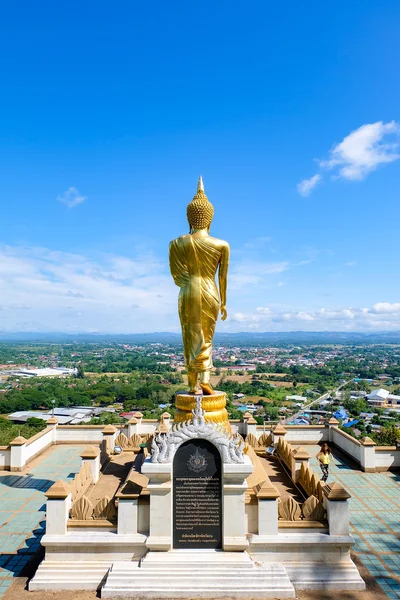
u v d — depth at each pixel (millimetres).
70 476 18766
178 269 14992
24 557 12031
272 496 11156
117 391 100562
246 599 10148
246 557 10750
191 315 14555
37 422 61875
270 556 10938
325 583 10586
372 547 12625
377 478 18750
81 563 10891
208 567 10562
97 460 15461
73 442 23875
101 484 14961
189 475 11188
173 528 11070
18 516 14633
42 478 18500
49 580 10602
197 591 10180
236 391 112500
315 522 11242
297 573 10727
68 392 94625
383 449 19719
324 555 10977
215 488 11164
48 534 11086
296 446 23906
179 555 10781
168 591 10180
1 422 53938
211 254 14602
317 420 69375
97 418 70750
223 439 11242
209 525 11094
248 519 11312
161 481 11141
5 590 10555
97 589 10523
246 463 11086
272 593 10203
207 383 14391
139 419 24406
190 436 11266
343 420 67688
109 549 10992
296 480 14852
